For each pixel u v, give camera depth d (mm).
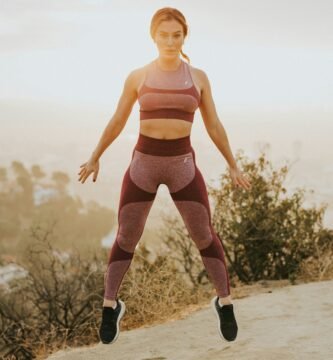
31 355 6164
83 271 7102
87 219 127375
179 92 2902
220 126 3123
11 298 7086
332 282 5715
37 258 7355
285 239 6926
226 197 7094
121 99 3029
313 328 4191
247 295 5812
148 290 5660
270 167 7148
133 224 3051
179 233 7070
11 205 151750
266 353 3668
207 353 3910
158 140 2943
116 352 4270
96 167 3100
